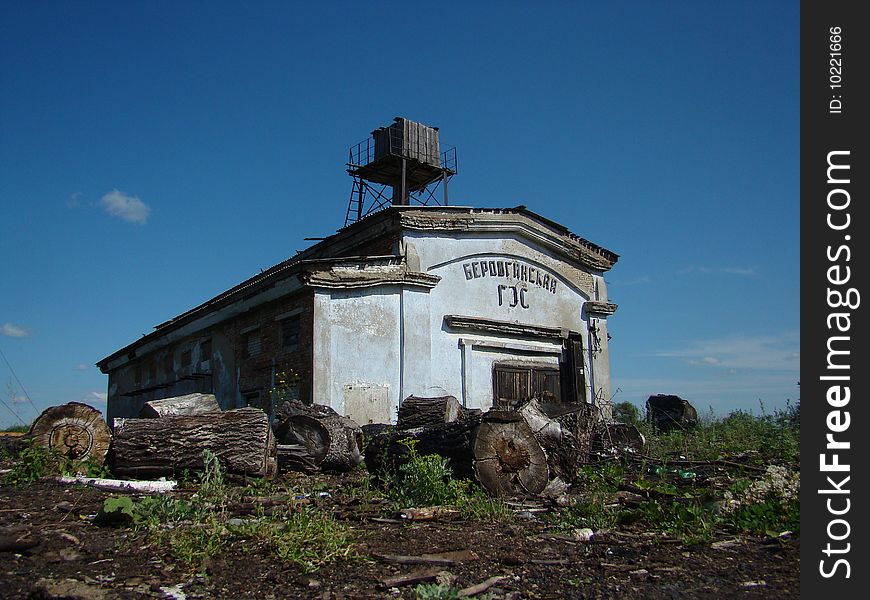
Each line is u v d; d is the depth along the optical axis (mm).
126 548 5039
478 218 17031
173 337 20750
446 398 11648
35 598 4074
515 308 17797
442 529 6105
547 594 4418
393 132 21391
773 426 15719
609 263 20531
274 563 4793
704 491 7762
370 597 4227
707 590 4551
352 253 17609
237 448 8445
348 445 10219
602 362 19828
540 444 8672
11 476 8031
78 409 9406
